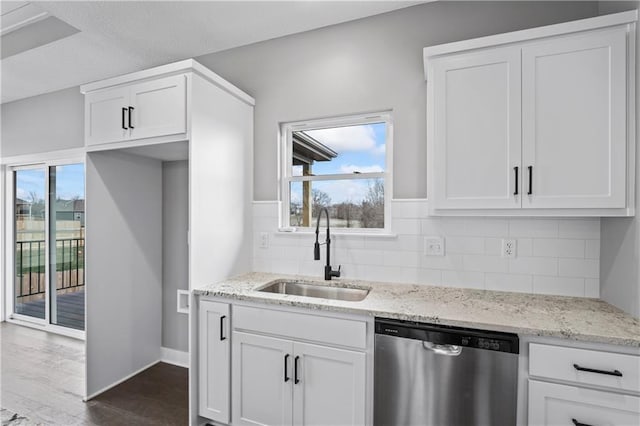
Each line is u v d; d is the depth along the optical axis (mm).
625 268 1463
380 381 1485
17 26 2545
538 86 1521
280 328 1708
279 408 1718
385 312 1492
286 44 2404
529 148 1534
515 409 1299
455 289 1926
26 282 3744
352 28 2223
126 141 2088
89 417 2053
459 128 1654
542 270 1805
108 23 2221
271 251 2436
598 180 1438
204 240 2004
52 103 3367
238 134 2320
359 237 2180
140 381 2508
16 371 2619
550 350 1267
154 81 1980
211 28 2297
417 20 2070
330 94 2277
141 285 2672
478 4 1948
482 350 1332
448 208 1677
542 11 1835
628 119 1407
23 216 3740
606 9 1666
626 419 1183
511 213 1580
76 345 3133
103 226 2375
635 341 1164
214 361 1886
